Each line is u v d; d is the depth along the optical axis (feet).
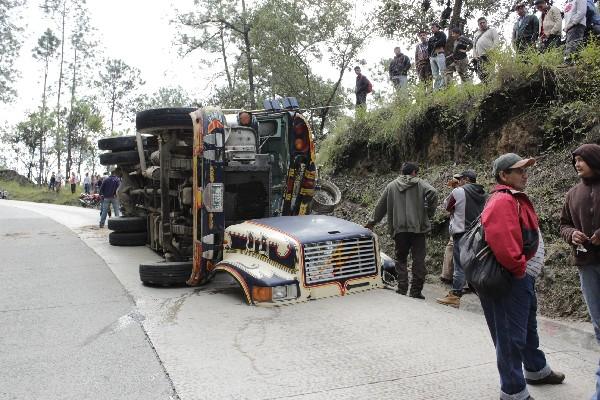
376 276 22.39
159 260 31.60
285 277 20.51
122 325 19.06
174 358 15.69
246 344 16.63
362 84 51.70
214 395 13.19
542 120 29.89
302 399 12.88
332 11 71.26
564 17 30.91
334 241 21.42
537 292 23.30
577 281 22.24
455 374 14.30
